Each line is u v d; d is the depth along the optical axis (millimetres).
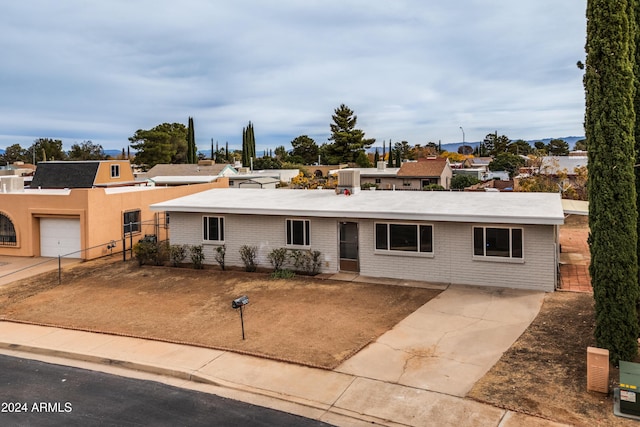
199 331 12141
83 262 21859
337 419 7871
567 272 17281
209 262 19750
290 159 103062
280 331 11922
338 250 17688
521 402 8062
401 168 58625
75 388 9297
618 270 9188
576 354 9812
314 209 17266
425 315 12758
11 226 23938
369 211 16422
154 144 82688
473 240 15555
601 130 9344
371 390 8758
